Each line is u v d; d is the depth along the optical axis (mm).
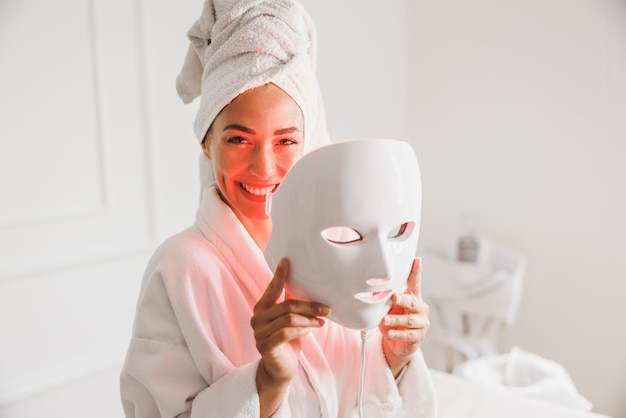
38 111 1128
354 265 500
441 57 1958
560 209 1807
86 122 1207
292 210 506
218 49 586
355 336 693
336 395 663
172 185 1376
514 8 1788
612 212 1728
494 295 1669
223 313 614
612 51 1653
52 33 1128
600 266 1771
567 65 1729
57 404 1227
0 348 1132
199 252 619
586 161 1743
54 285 1199
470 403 1065
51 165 1162
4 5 1052
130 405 664
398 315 584
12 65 1079
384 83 1921
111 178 1261
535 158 1826
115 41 1226
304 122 602
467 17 1881
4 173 1095
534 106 1803
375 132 1911
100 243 1260
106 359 1298
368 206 487
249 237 644
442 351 1736
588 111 1718
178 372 606
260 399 560
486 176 1928
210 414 562
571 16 1698
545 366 1461
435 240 2068
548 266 1854
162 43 1306
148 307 620
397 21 1950
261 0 587
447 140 1994
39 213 1154
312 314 518
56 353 1217
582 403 1357
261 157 563
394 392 667
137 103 1283
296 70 568
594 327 1806
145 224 1340
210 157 638
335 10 1659
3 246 1115
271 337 510
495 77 1859
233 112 560
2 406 1138
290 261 521
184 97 718
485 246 1841
